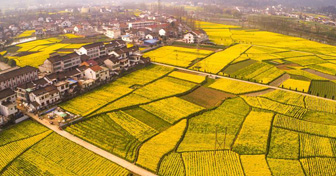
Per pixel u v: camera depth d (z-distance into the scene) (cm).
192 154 6291
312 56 15212
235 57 14588
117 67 12012
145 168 5834
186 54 15225
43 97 8500
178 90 10100
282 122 7756
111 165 5931
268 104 8969
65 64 12156
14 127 7431
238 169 5775
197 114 8319
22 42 18475
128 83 10819
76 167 5856
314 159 6134
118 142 6806
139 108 8700
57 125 7550
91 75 10656
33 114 8144
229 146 6612
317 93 9700
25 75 10712
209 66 13000
